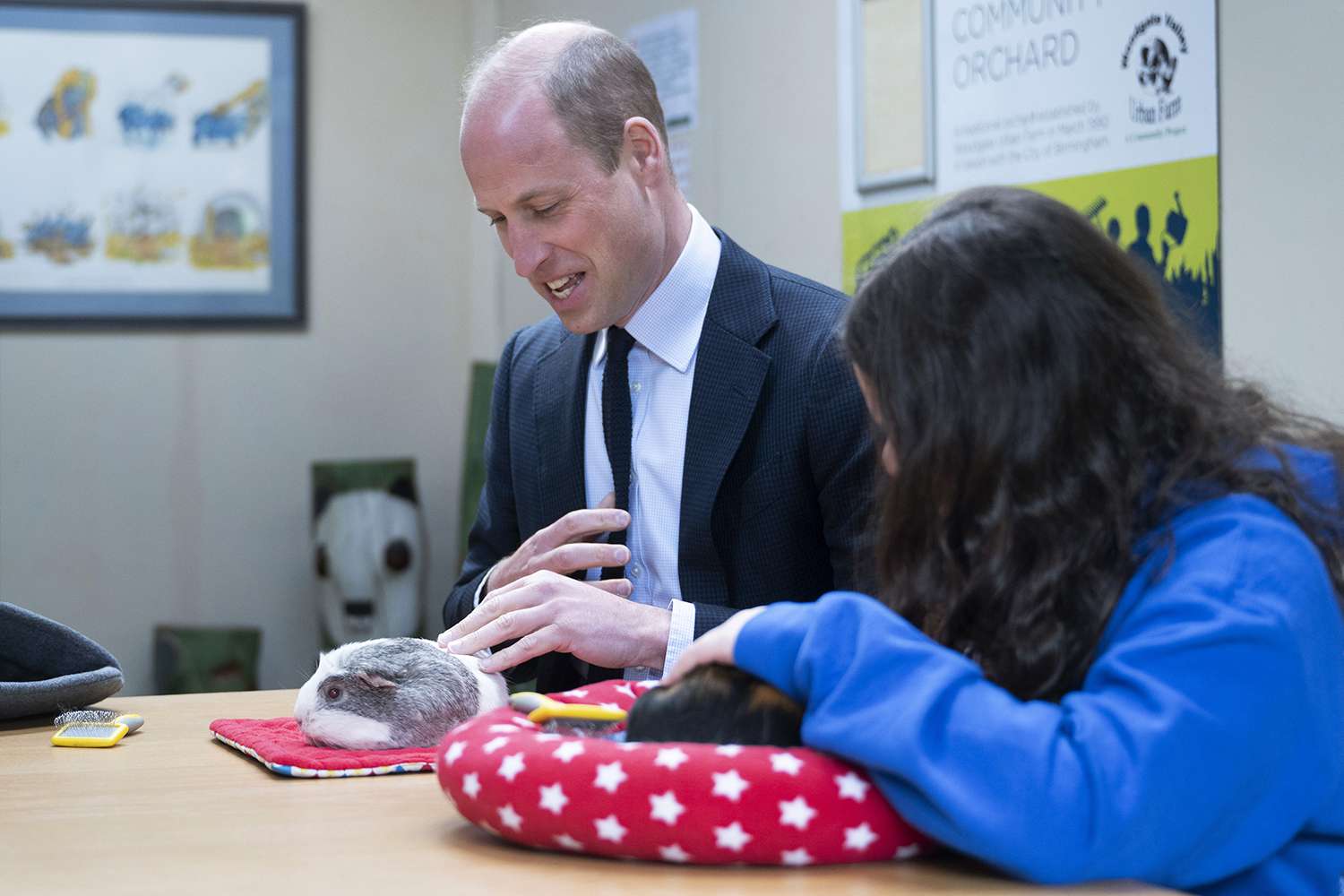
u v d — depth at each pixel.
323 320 4.82
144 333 4.64
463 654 1.45
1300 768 0.87
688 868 0.89
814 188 3.21
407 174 4.90
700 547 1.74
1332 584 0.94
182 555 4.68
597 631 1.51
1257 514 0.92
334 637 4.47
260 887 0.88
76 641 1.67
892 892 0.84
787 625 0.92
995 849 0.81
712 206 3.66
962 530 0.96
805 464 1.72
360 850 0.97
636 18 4.00
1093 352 0.94
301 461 4.79
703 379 1.74
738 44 3.50
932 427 0.95
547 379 1.92
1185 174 2.30
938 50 2.81
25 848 1.00
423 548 4.58
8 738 1.52
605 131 1.63
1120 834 0.81
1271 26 2.15
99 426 4.61
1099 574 0.93
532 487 1.92
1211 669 0.84
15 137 4.52
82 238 4.57
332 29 4.80
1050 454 0.93
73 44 4.55
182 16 4.63
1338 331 2.06
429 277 4.93
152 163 4.62
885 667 0.87
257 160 4.71
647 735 0.94
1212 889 0.92
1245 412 1.00
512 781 0.92
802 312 1.76
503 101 1.61
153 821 1.08
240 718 1.62
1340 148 2.05
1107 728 0.83
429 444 4.94
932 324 0.95
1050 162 2.56
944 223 0.99
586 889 0.85
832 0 3.12
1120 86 2.41
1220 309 2.26
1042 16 2.56
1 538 4.53
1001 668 0.94
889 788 0.86
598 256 1.65
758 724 0.92
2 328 4.52
